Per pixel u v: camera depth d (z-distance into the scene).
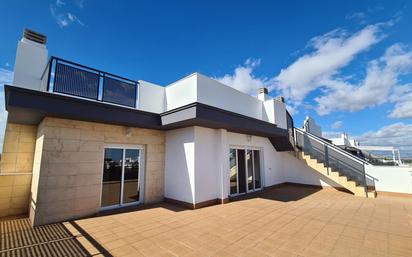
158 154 7.38
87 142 5.57
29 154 6.18
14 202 5.62
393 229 4.35
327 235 4.00
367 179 9.19
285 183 11.78
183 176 6.73
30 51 6.09
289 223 4.78
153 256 3.14
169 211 5.93
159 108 7.80
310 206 6.58
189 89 7.08
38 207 4.62
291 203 7.04
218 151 7.31
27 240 3.80
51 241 3.75
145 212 5.82
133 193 6.66
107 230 4.34
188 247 3.47
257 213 5.70
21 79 5.83
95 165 5.68
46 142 4.84
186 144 6.81
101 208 5.84
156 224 4.73
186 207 6.39
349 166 9.11
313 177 10.84
